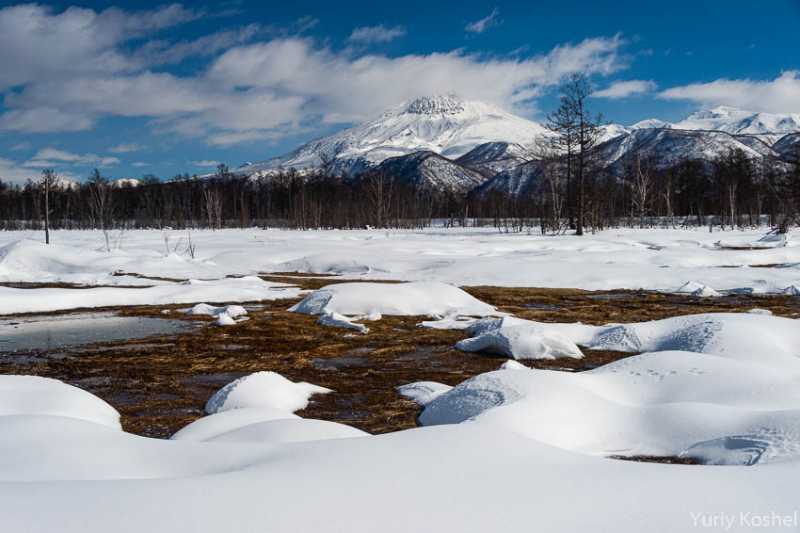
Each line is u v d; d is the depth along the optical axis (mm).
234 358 10773
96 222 80125
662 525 2506
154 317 15484
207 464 3877
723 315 10805
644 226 54844
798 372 8039
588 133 44469
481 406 6023
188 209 94750
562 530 2477
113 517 2588
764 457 4105
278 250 31141
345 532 2455
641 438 5242
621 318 15094
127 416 7281
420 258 27438
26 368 9969
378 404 7645
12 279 23016
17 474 3760
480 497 2857
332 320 14305
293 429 5184
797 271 22125
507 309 16750
